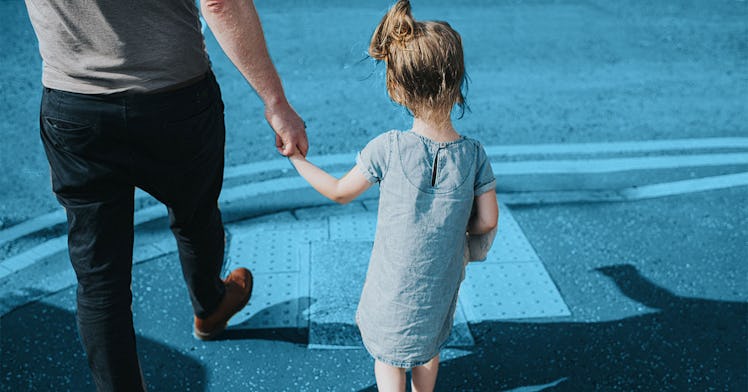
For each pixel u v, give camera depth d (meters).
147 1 1.69
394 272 2.02
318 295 3.04
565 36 7.10
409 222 1.96
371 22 7.19
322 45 6.50
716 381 2.64
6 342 2.77
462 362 2.69
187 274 2.48
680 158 4.58
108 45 1.70
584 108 5.39
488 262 3.32
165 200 2.07
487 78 5.92
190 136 1.91
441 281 2.03
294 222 3.68
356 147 4.64
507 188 4.12
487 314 2.96
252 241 3.47
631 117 5.25
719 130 5.06
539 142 4.79
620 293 3.14
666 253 3.48
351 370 2.66
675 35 7.27
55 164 1.87
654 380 2.63
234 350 2.74
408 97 1.92
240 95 5.39
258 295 3.04
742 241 3.61
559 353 2.76
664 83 5.97
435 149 1.93
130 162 1.86
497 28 7.24
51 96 1.78
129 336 2.01
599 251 3.47
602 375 2.65
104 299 1.95
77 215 1.90
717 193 4.11
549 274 3.26
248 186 4.10
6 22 6.73
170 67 1.78
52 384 2.57
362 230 3.60
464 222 2.00
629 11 8.09
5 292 3.08
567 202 3.96
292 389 2.57
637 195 4.07
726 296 3.15
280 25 7.03
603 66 6.32
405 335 2.08
